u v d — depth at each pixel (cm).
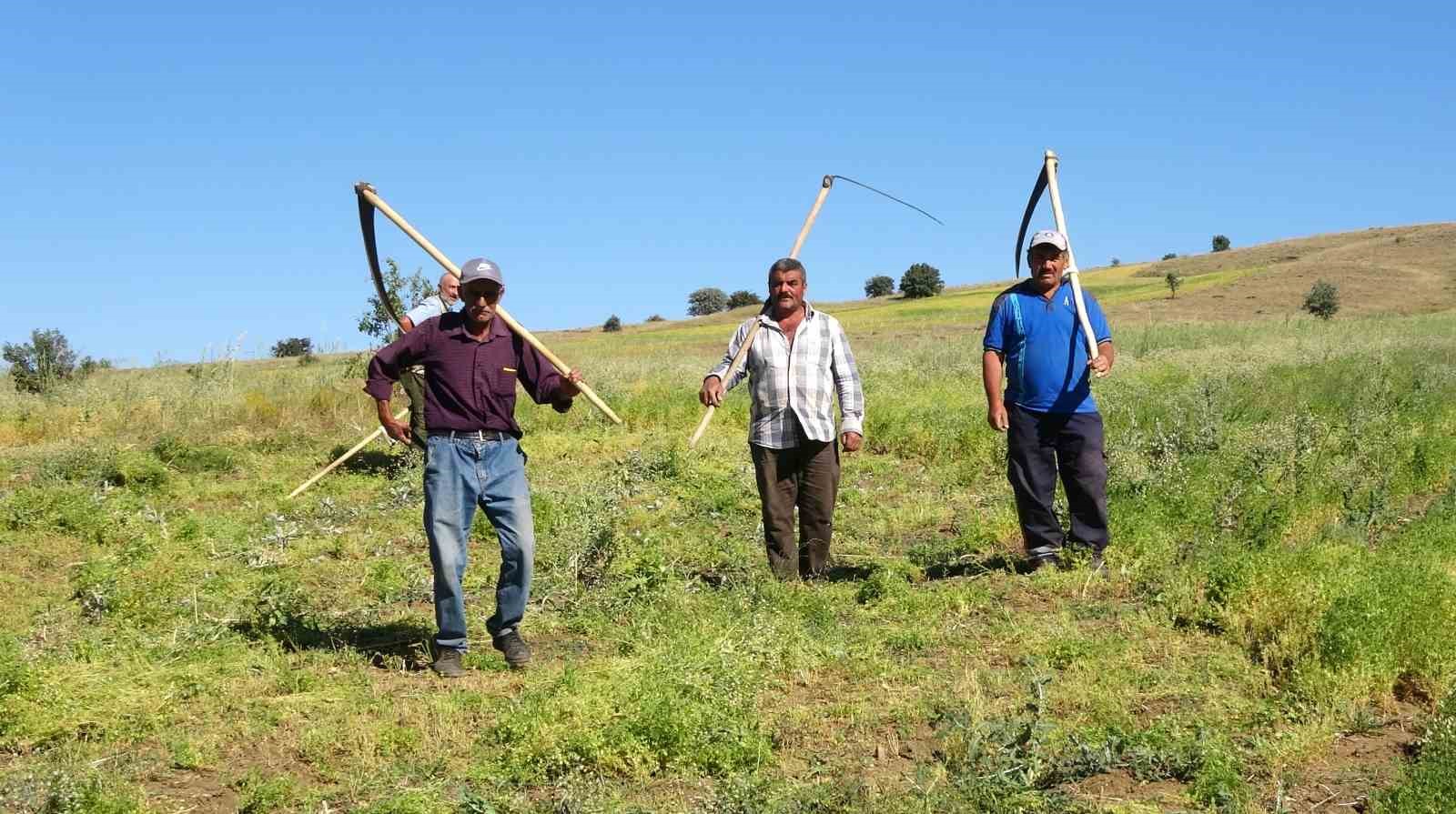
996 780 432
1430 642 540
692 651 535
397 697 536
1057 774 443
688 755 459
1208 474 888
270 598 662
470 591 729
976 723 469
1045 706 491
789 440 748
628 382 2062
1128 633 598
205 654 588
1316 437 1065
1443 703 488
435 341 572
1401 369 1841
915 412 1404
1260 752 457
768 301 767
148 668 559
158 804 436
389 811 419
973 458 1182
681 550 816
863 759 461
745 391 1725
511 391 582
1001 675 541
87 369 2194
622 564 735
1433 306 6975
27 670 512
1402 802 405
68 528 880
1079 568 705
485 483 575
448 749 475
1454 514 816
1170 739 464
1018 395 732
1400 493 938
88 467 1100
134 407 1475
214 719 508
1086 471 721
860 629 619
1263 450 958
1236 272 9438
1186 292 8044
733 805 420
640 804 430
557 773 458
